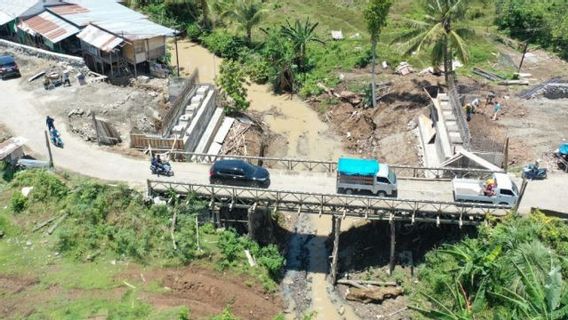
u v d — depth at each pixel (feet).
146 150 167.43
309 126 211.61
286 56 231.30
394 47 231.30
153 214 144.46
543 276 109.91
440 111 182.29
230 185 147.23
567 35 234.17
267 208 143.13
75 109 186.60
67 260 134.82
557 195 144.97
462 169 147.74
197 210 146.00
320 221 166.30
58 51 231.30
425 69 222.89
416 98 203.62
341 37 259.80
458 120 173.58
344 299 140.67
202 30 279.28
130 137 169.37
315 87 227.61
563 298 96.22
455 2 194.18
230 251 140.97
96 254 136.15
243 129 196.34
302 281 146.00
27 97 196.03
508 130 176.96
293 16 286.25
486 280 118.21
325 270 149.59
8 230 141.49
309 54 246.27
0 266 132.57
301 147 198.29
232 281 137.39
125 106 192.03
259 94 233.76
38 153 164.66
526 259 109.29
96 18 238.27
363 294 138.72
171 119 173.37
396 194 144.66
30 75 211.20
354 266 147.95
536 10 249.34
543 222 129.08
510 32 253.44
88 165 159.63
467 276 124.16
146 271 134.21
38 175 150.71
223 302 133.08
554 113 185.98
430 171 162.09
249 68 246.27
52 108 189.16
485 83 208.33
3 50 228.84
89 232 139.23
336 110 215.51
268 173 149.28
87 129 175.52
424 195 144.97
